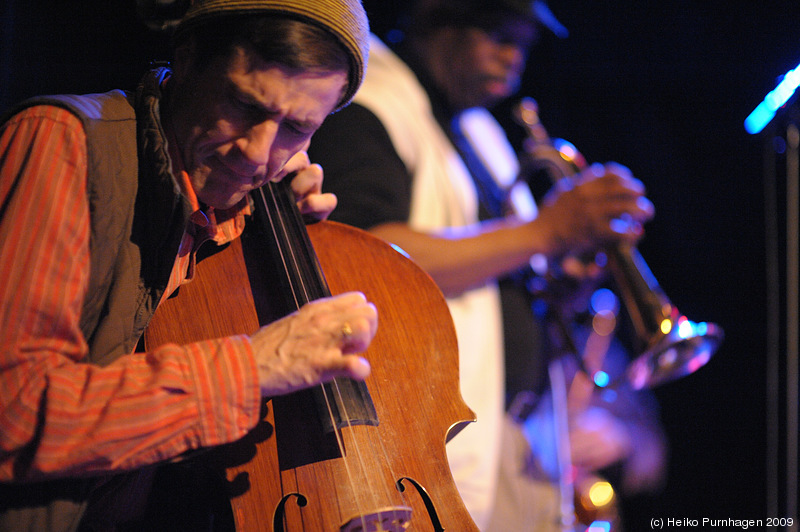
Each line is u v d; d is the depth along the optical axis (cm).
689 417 502
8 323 135
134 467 138
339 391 168
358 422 163
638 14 508
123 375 139
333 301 148
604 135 521
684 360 302
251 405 141
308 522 154
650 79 515
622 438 396
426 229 312
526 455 327
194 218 172
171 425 137
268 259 188
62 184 145
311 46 147
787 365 347
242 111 152
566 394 383
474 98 359
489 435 296
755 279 498
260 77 147
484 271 303
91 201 150
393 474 167
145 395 136
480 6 340
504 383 326
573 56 515
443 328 194
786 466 361
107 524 170
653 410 425
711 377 502
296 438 164
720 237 508
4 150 149
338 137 302
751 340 498
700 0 500
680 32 505
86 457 133
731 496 494
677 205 515
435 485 169
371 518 153
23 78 364
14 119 152
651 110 518
